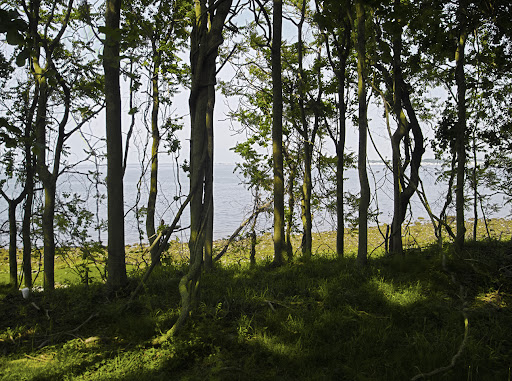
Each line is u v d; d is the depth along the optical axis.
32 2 9.88
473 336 5.42
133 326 5.71
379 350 5.16
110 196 7.26
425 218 34.72
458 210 9.63
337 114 14.52
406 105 12.42
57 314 6.39
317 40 14.46
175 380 4.52
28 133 10.23
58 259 17.00
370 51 11.06
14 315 6.36
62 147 11.15
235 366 4.82
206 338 5.41
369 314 6.26
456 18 9.50
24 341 5.49
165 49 12.93
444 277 7.71
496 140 11.13
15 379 4.40
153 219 14.31
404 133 11.34
